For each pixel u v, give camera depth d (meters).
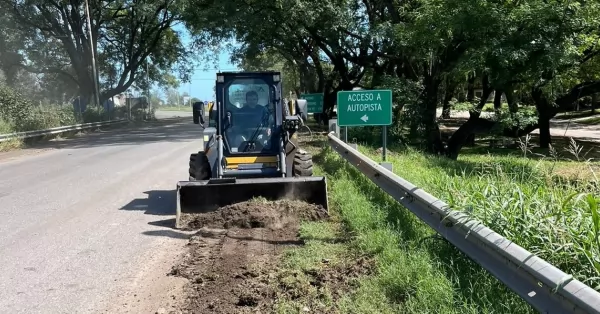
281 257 6.09
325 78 39.28
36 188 11.47
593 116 55.22
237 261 6.05
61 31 43.62
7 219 8.49
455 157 20.11
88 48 44.19
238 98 9.85
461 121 48.12
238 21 24.97
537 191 5.81
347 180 10.12
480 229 4.55
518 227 4.89
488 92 19.36
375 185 9.31
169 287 5.41
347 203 8.14
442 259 5.28
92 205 9.52
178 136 28.03
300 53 38.66
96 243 7.05
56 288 5.45
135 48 48.09
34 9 41.66
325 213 7.85
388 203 7.76
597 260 3.97
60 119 30.06
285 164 9.44
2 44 42.81
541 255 4.40
